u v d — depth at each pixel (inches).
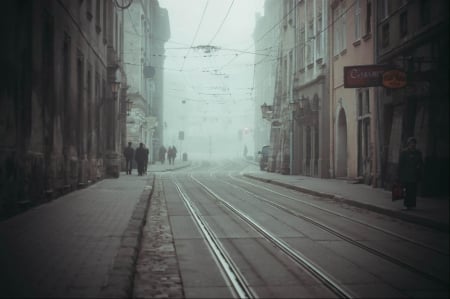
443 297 251.1
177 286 267.3
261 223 494.3
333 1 1141.1
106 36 1107.9
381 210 579.8
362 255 347.6
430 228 472.7
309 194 832.9
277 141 1654.8
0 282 241.6
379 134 872.9
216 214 565.3
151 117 2118.6
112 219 459.2
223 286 268.2
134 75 1898.4
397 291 260.5
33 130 515.8
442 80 658.8
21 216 462.9
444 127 677.9
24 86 491.8
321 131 1211.2
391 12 816.9
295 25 1439.5
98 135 1010.1
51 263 281.6
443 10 644.7
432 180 688.4
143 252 353.4
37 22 525.7
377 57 874.1
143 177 1229.7
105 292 224.2
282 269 305.3
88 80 887.1
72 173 729.0
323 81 1209.4
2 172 426.3
